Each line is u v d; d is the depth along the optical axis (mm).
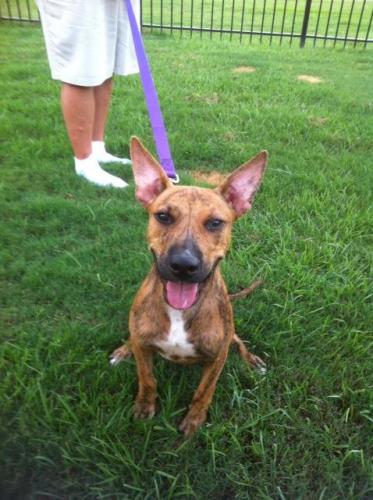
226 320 654
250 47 2609
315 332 802
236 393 692
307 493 601
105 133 1426
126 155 1351
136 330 648
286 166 1269
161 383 726
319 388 723
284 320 814
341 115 1629
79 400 681
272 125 1524
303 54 2514
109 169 1256
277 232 1027
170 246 579
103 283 877
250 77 2002
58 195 1135
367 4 4293
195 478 608
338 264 950
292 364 757
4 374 704
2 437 623
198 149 1353
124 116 1527
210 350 636
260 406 689
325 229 1053
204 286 617
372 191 1188
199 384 708
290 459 631
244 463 627
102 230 1032
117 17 1116
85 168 1183
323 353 778
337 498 596
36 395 667
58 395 667
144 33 2805
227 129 1490
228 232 648
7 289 871
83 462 605
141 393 679
